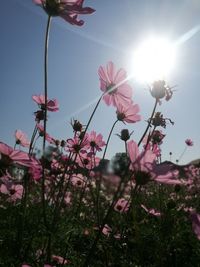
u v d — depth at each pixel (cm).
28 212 52
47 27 30
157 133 55
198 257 56
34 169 44
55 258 42
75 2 30
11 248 45
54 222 35
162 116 48
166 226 57
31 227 48
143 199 79
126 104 40
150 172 30
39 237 46
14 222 55
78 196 71
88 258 28
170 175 30
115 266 49
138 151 30
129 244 55
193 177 126
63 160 57
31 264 39
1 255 43
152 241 56
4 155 34
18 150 34
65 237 43
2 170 34
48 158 56
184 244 58
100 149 55
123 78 40
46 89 30
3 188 63
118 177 36
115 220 58
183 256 56
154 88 35
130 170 31
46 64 29
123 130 44
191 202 98
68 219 46
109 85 40
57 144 58
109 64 40
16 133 57
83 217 60
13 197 62
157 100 34
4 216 59
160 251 54
